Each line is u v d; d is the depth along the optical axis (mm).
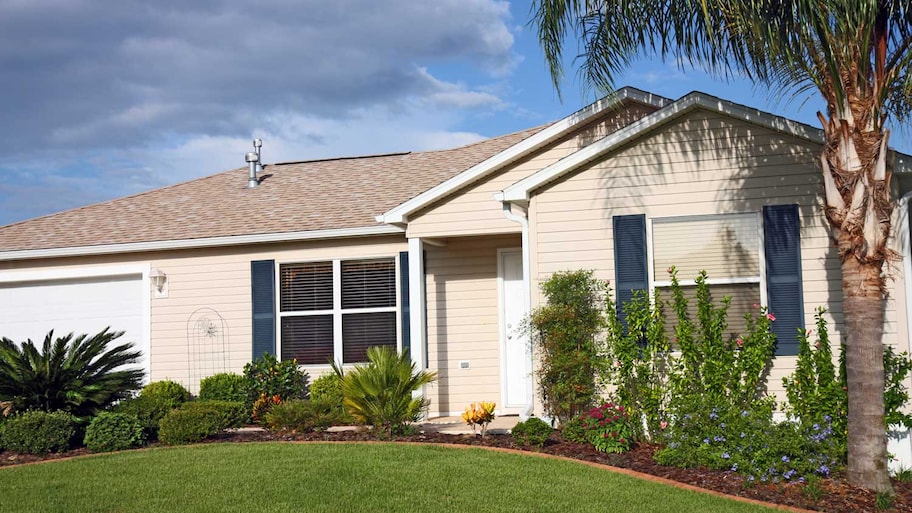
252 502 9320
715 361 11750
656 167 12469
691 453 10797
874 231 10039
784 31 10008
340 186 18578
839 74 9945
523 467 10586
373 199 17297
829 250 11805
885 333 11547
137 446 12734
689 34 11469
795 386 11586
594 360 12188
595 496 9484
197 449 12086
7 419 12883
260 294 16438
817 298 11781
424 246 15797
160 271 16953
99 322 17297
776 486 10102
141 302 17125
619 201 12570
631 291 12383
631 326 12180
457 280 15703
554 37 11406
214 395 15539
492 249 15617
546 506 9133
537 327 12438
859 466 10062
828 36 9773
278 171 20703
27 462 12023
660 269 12352
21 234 18531
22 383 13156
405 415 12742
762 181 12094
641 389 11984
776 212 12000
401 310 15766
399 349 15711
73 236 17828
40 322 17562
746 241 12094
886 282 11578
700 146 12336
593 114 14523
